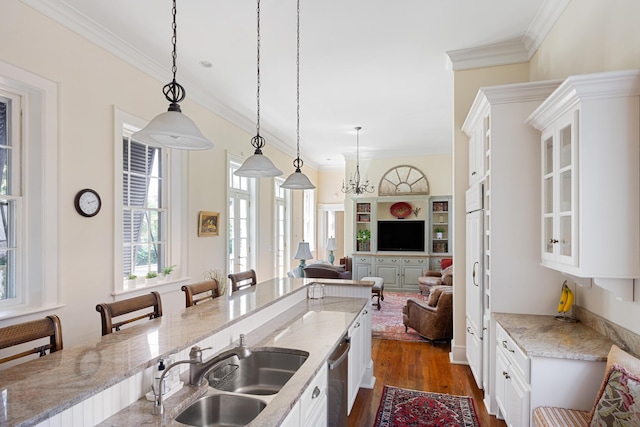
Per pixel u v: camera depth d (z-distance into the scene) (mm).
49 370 1260
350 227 8906
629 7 1919
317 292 3355
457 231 3898
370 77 4293
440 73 4184
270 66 3988
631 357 1703
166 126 1907
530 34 3291
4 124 2680
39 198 2754
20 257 2727
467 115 3562
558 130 2230
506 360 2426
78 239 3031
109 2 2807
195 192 4672
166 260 4270
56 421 1017
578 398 1934
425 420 2793
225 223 5355
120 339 1616
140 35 3312
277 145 7430
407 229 8406
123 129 3648
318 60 3857
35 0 2648
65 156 2922
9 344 1394
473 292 3389
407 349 4445
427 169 8445
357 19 3080
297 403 1414
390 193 8617
